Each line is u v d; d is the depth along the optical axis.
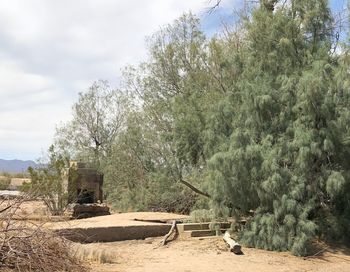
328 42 17.52
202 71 24.25
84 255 11.31
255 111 16.59
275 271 12.20
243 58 19.00
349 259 14.52
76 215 19.86
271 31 17.69
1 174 35.84
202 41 27.67
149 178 24.56
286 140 16.08
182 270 11.30
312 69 16.47
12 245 8.91
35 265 8.97
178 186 22.86
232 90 18.23
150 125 25.91
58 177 20.19
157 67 29.16
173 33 29.08
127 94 30.81
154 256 12.98
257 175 15.53
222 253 13.82
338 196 16.31
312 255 14.67
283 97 16.36
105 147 37.31
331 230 16.16
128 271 10.68
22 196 10.78
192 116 20.03
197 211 17.64
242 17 20.58
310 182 15.65
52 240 9.73
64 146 38.25
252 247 15.26
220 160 15.80
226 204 16.48
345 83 15.93
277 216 15.05
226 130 17.52
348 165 16.22
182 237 15.87
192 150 20.16
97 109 38.91
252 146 15.62
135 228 15.61
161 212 22.73
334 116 15.95
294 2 18.22
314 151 15.40
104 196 27.66
